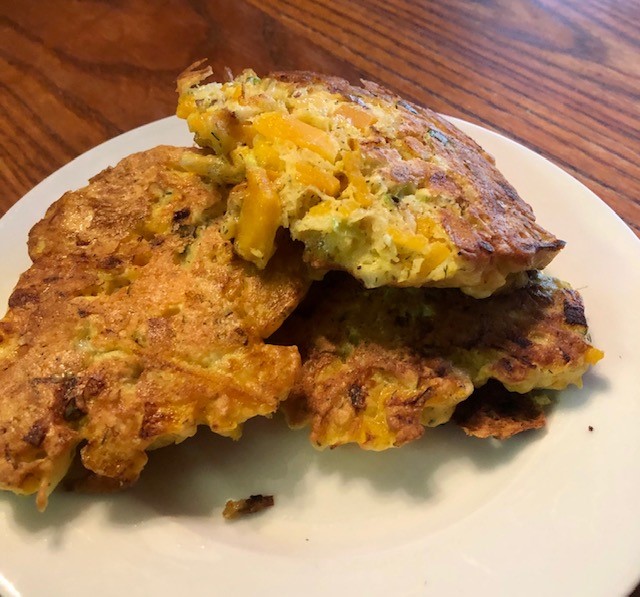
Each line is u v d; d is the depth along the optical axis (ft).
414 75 0.97
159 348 0.51
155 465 0.54
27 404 0.48
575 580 0.45
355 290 0.60
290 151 0.54
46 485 0.46
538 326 0.57
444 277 0.51
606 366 0.57
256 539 0.50
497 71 0.98
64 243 0.58
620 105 0.92
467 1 1.10
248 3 1.07
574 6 1.08
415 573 0.46
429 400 0.53
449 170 0.58
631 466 0.50
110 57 0.99
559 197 0.69
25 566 0.45
